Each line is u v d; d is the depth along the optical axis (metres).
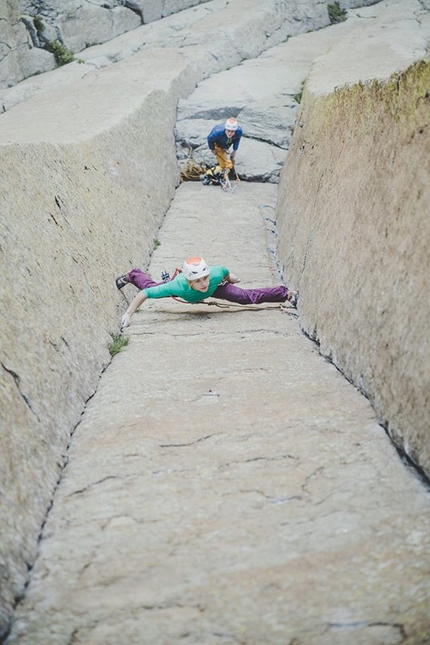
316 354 5.75
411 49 13.95
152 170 10.80
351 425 4.23
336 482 3.62
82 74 15.59
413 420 3.76
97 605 2.90
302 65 16.25
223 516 3.41
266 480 3.69
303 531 3.25
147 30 18.22
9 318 4.36
